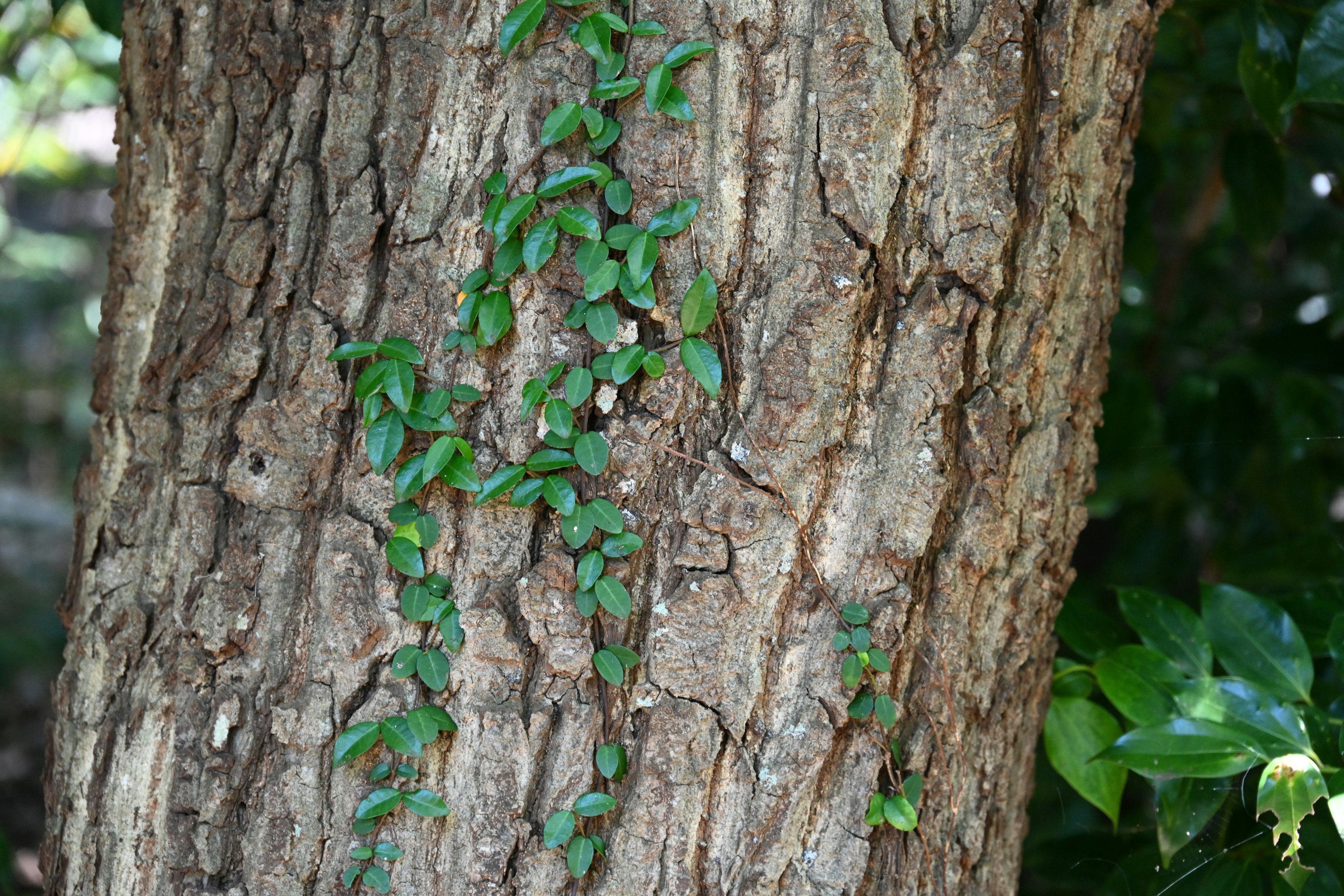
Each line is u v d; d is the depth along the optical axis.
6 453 6.67
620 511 1.66
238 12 1.69
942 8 1.67
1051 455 1.72
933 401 1.68
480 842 1.67
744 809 1.67
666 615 1.67
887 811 1.68
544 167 1.66
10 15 2.63
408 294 1.67
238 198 1.69
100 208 6.66
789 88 1.66
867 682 1.68
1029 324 1.69
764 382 1.66
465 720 1.67
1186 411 2.12
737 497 1.66
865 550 1.68
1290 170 2.49
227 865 1.68
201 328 1.69
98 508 1.72
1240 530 2.28
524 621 1.67
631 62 1.66
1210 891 1.76
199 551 1.68
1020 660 1.73
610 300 1.67
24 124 3.32
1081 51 1.69
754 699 1.67
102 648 1.70
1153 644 1.80
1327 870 1.75
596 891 1.67
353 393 1.68
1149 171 2.05
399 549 1.67
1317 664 1.90
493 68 1.67
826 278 1.66
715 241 1.66
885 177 1.66
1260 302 2.52
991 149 1.67
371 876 1.67
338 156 1.67
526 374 1.67
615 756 1.67
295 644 1.68
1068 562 1.76
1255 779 1.77
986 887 1.74
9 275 6.25
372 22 1.68
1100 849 1.85
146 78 1.72
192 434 1.69
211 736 1.68
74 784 1.71
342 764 1.67
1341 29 1.77
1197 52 2.06
